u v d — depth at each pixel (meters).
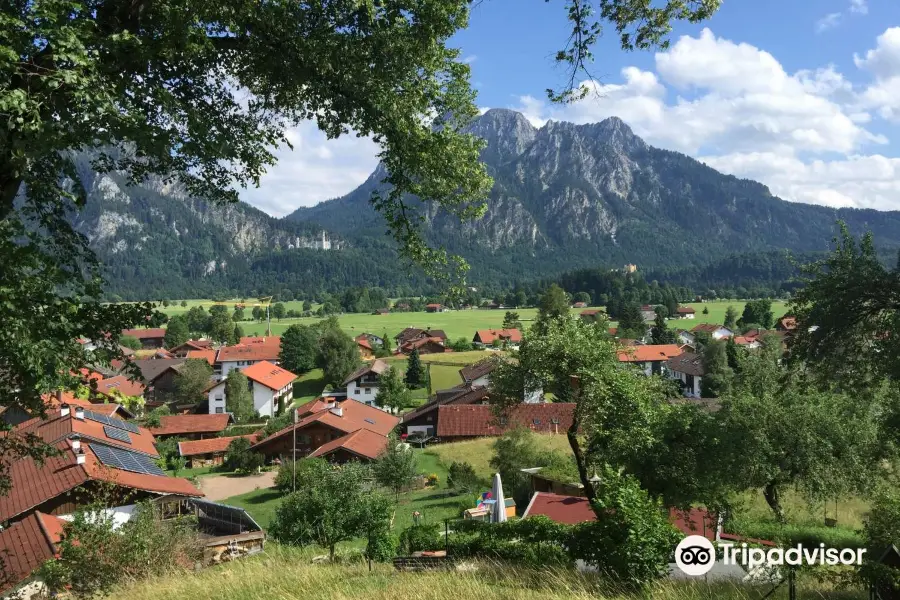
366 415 67.62
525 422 54.38
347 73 9.94
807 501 25.27
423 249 12.06
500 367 18.81
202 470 58.09
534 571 12.36
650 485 22.52
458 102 11.23
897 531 13.41
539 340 17.81
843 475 24.56
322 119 11.47
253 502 43.75
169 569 13.48
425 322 194.50
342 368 101.88
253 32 9.47
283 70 10.01
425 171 11.12
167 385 91.81
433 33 10.06
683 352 110.31
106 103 6.84
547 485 33.47
